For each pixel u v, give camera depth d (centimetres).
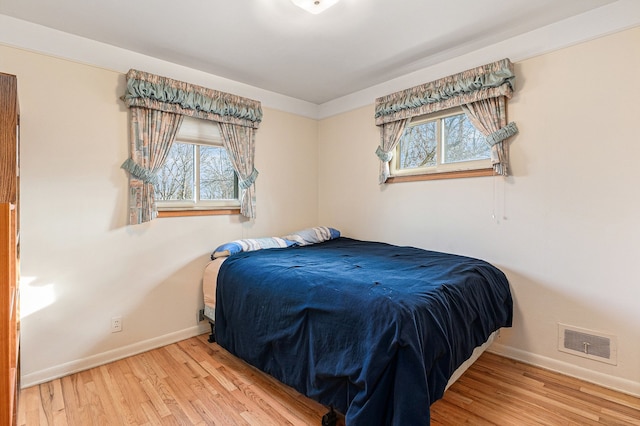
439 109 261
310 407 176
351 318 149
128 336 238
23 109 198
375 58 257
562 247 211
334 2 177
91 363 221
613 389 191
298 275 191
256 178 321
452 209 265
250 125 305
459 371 186
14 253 121
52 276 207
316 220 380
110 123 230
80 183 218
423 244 284
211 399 183
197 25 207
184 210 268
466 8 193
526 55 223
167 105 248
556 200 213
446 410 171
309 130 372
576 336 205
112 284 231
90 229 222
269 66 271
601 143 196
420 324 137
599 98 196
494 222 241
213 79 287
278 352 182
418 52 248
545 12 199
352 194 346
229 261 245
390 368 131
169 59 255
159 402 180
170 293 260
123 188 236
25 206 198
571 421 163
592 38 198
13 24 195
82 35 216
